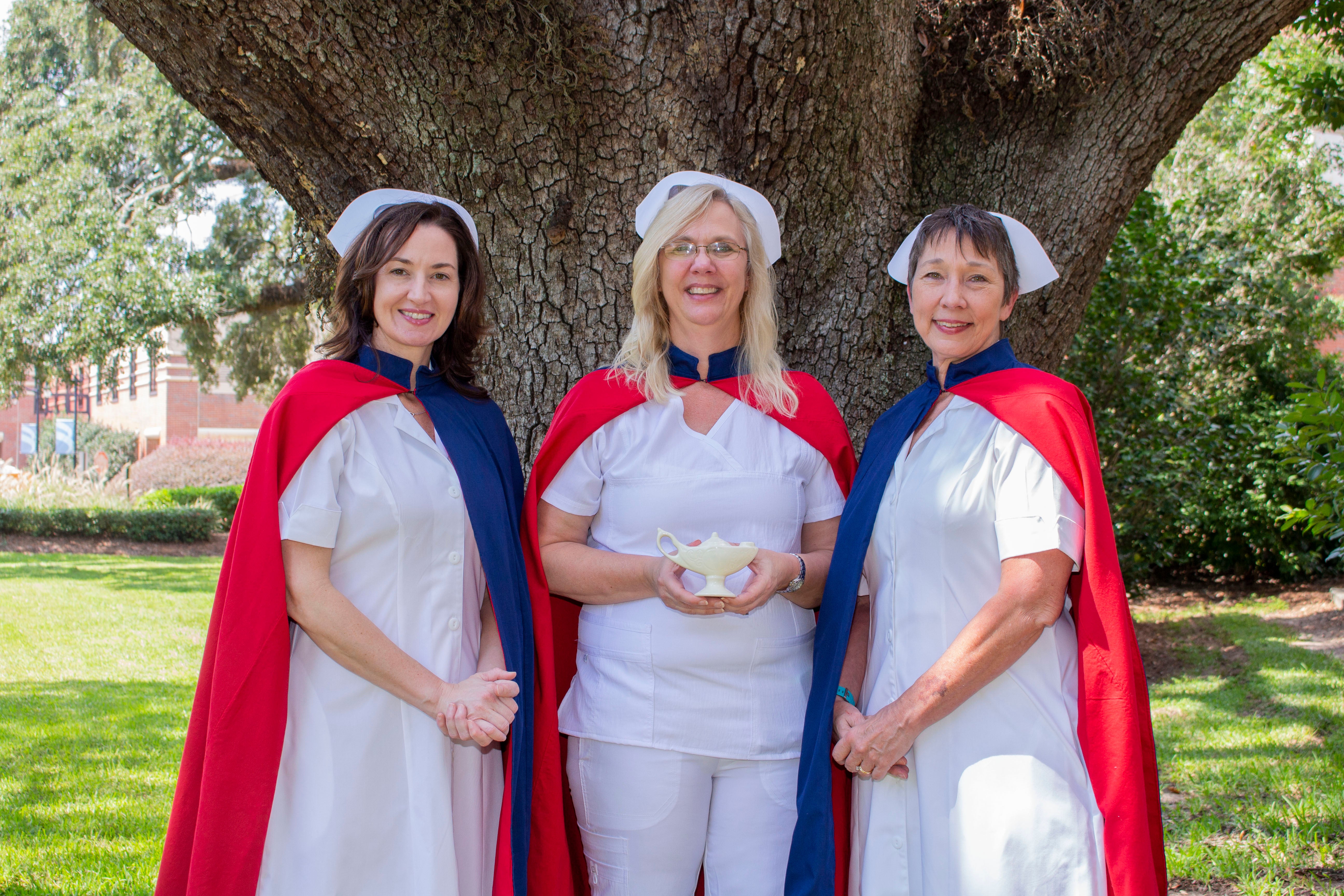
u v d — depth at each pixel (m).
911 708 1.88
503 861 1.98
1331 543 10.39
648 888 2.07
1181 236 9.02
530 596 2.19
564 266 2.92
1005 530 1.89
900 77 3.02
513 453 2.30
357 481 1.94
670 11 2.64
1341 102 7.81
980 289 2.07
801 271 3.09
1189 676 6.87
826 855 2.02
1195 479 9.02
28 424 33.44
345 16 2.52
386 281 2.03
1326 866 3.30
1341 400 3.71
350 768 1.86
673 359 2.28
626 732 2.07
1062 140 3.30
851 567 2.10
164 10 2.55
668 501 2.14
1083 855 1.81
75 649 7.76
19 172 14.07
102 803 4.20
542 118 2.70
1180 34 3.13
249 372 16.77
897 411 2.26
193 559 15.29
